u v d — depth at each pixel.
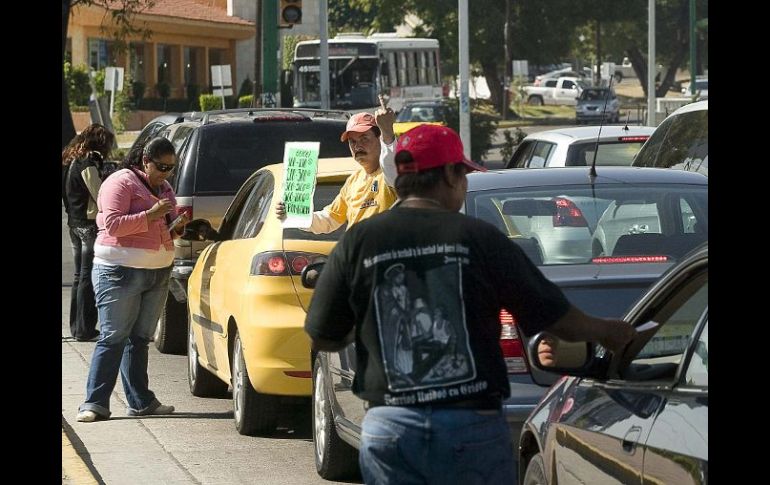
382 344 5.50
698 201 9.53
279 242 11.09
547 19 94.31
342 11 134.12
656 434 5.46
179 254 15.64
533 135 20.00
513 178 9.91
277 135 15.84
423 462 5.44
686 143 15.23
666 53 118.38
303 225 10.50
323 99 44.06
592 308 8.51
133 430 12.15
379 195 10.10
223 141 15.66
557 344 6.27
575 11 94.12
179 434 11.98
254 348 11.00
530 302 5.54
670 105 66.81
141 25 70.31
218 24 76.75
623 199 9.53
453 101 57.44
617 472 5.79
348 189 10.44
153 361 16.48
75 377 14.92
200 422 12.54
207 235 12.77
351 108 57.41
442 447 5.41
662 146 15.84
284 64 69.50
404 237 5.58
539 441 6.99
